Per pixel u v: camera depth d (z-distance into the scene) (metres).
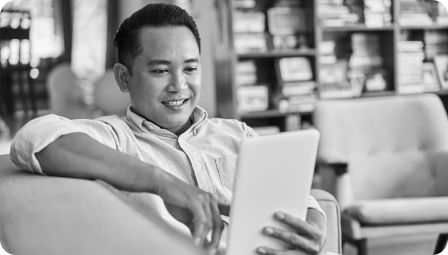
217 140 1.42
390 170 2.69
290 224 0.97
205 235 0.93
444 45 4.76
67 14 6.86
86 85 6.54
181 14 1.32
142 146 1.32
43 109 6.79
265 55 4.20
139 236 0.57
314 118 2.72
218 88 4.48
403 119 2.76
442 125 2.74
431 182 2.69
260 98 4.27
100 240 0.57
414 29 4.74
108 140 1.27
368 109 2.76
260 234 0.96
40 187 0.88
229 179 1.36
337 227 1.67
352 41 4.54
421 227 2.21
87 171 1.00
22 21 6.70
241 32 4.20
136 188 0.98
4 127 6.48
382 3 4.51
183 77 1.31
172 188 0.96
